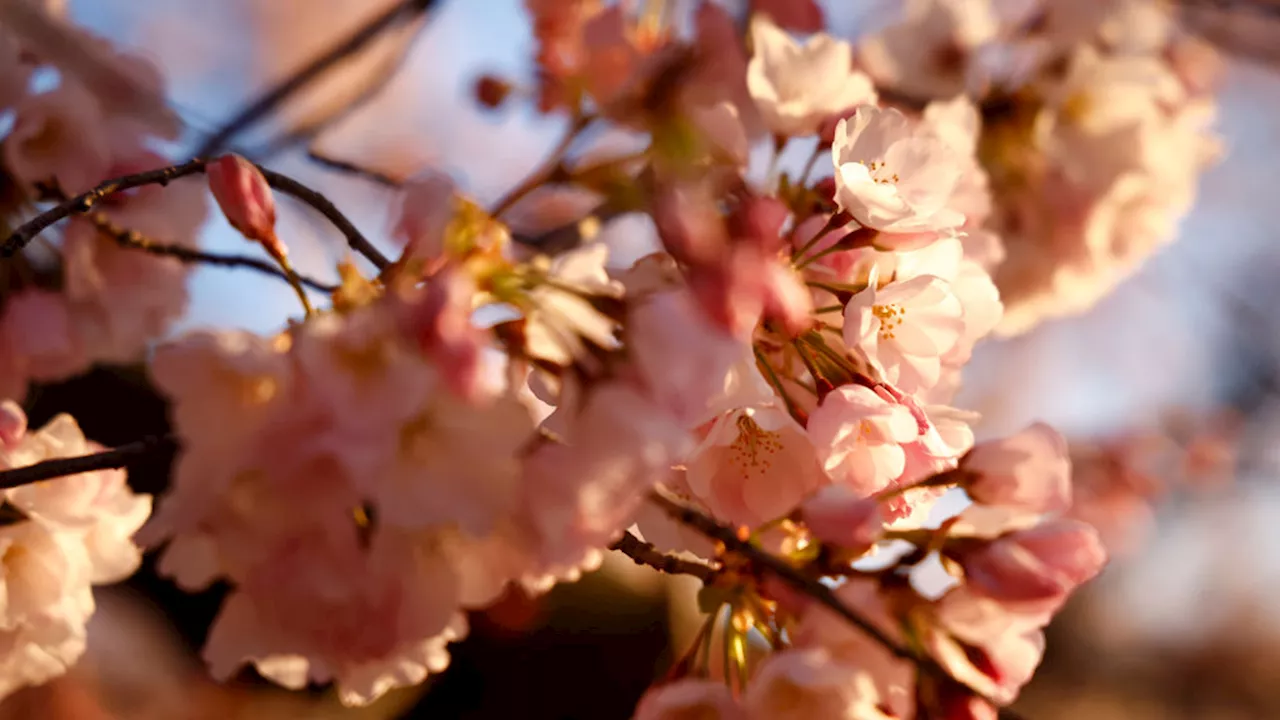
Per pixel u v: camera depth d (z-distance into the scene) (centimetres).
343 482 65
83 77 87
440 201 67
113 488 77
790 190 75
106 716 154
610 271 72
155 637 171
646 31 96
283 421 65
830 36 77
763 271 69
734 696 70
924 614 70
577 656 165
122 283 85
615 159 81
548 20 98
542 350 68
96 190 72
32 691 150
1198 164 107
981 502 71
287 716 163
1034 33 104
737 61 87
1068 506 71
